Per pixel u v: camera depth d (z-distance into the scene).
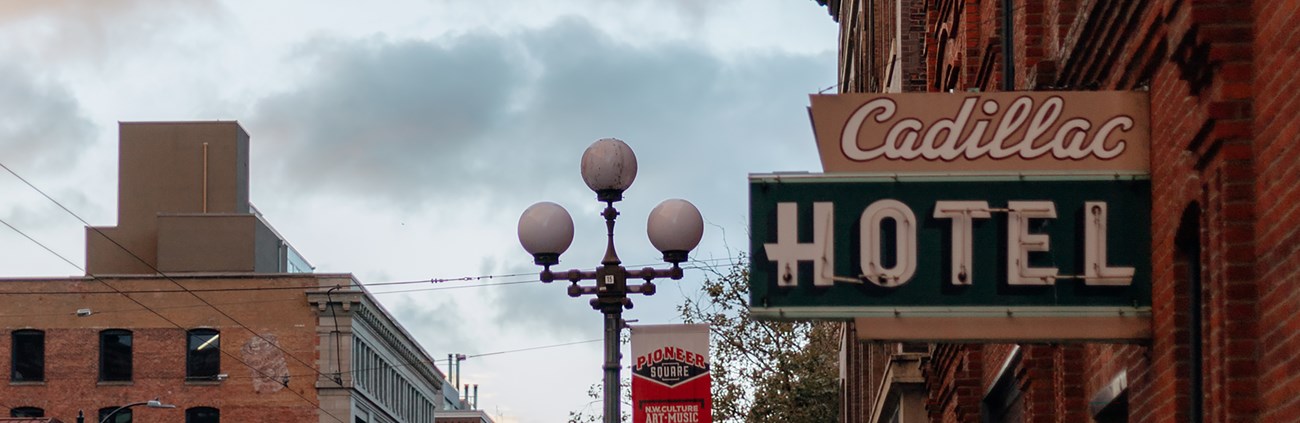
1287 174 7.43
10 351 74.00
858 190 9.55
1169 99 9.03
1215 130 8.06
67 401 73.75
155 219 78.38
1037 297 9.41
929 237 9.47
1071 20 12.41
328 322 75.50
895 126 9.66
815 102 9.70
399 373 87.81
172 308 75.25
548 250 16.62
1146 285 9.43
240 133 80.12
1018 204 9.48
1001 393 16.34
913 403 23.08
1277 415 7.66
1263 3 7.80
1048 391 13.35
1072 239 9.46
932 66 20.27
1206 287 8.55
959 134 9.65
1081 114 9.62
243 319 75.62
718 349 39.66
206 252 76.75
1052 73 12.24
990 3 15.40
